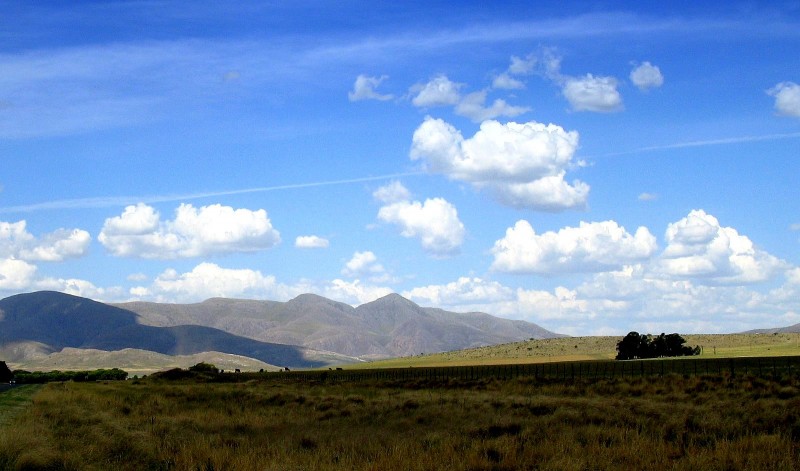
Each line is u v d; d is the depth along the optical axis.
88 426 32.16
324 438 30.73
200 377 123.50
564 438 27.12
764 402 38.41
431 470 22.00
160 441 28.64
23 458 22.38
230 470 22.39
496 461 23.75
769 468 20.98
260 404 53.66
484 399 48.78
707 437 27.25
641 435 27.56
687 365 88.19
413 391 68.50
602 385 61.16
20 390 66.44
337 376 118.56
